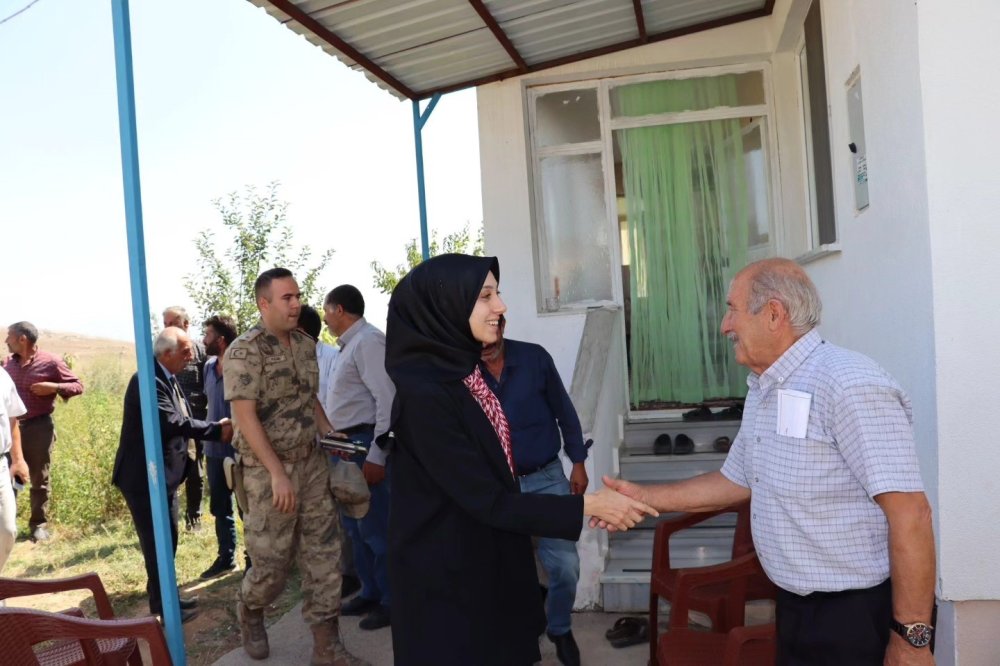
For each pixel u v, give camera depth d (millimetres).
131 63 3332
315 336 5078
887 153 3203
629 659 3602
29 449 6828
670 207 6344
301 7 4387
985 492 2695
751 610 4160
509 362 3502
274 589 3621
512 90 6207
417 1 4457
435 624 1977
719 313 6312
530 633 2096
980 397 2697
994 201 2691
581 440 3688
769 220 6137
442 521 1999
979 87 2695
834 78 4172
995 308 2688
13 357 6887
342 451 3539
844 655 1790
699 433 5707
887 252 3266
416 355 2043
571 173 6438
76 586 3025
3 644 2314
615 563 4352
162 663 2469
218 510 5625
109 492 7414
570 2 4867
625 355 6184
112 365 17750
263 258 10133
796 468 1808
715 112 6195
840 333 4164
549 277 6465
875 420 1711
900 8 2938
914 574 1666
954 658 2791
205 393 5875
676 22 5695
